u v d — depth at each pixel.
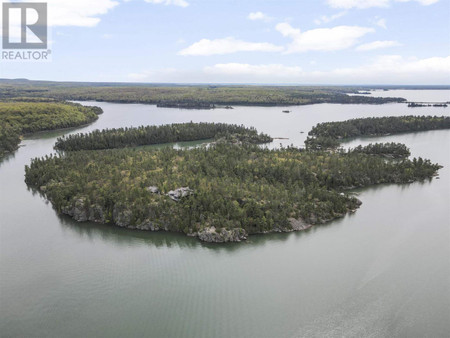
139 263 102.19
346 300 87.12
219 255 105.75
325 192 139.12
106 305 85.44
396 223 126.50
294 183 149.62
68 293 89.69
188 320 80.69
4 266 100.81
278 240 113.44
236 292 89.44
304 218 123.94
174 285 92.38
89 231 119.75
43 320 81.06
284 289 90.62
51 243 113.06
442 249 109.44
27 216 132.00
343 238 115.50
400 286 92.19
